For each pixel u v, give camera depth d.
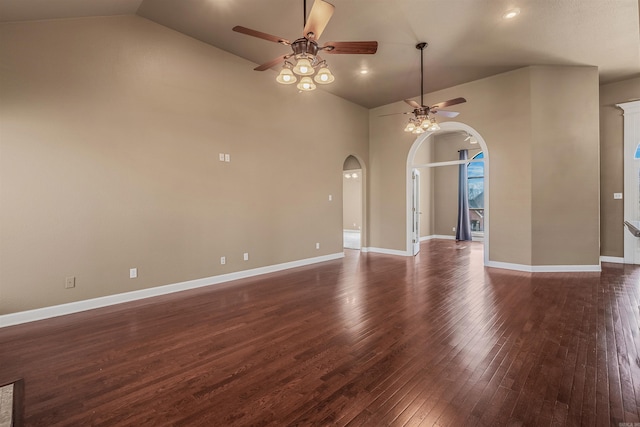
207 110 4.42
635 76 5.60
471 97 5.75
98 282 3.51
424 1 3.39
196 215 4.32
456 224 9.93
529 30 3.99
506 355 2.41
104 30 3.52
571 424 1.66
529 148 5.16
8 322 2.98
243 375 2.16
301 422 1.70
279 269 5.41
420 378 2.11
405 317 3.21
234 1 3.45
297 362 2.33
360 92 6.30
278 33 4.12
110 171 3.57
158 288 3.97
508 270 5.32
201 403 1.87
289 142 5.56
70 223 3.31
